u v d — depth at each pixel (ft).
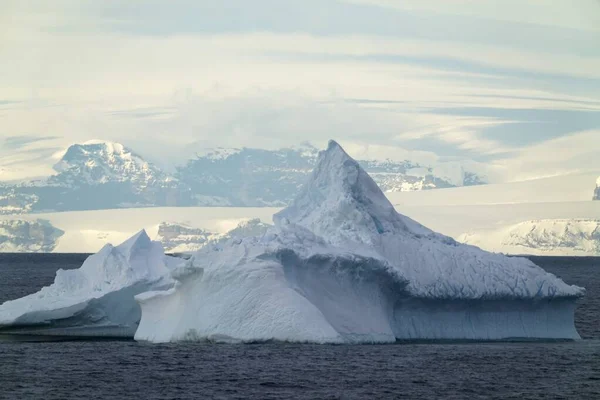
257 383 554.87
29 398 518.78
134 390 538.06
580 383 574.56
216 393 531.50
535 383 572.51
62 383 555.28
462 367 614.75
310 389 542.98
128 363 612.70
